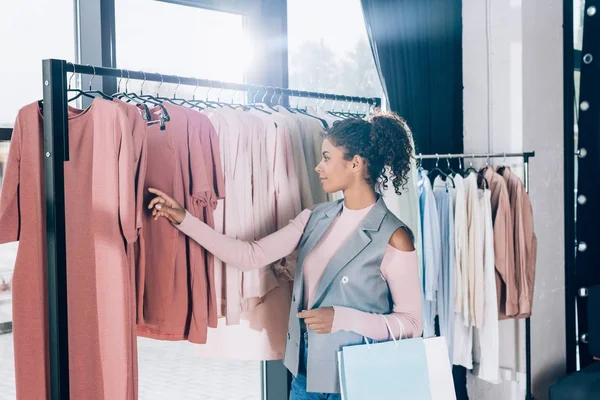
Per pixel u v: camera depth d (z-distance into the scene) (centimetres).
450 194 309
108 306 183
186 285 209
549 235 359
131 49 265
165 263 204
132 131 187
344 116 276
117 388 183
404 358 188
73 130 187
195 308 209
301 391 196
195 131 206
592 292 341
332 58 330
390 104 319
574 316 371
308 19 320
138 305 200
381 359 186
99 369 185
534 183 349
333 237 196
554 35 360
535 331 352
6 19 239
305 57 320
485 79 355
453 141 357
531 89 346
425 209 294
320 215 201
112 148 181
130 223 181
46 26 247
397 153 199
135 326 189
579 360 369
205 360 474
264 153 234
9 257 240
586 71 359
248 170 229
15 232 189
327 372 187
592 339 341
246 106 245
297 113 254
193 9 283
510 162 348
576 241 366
